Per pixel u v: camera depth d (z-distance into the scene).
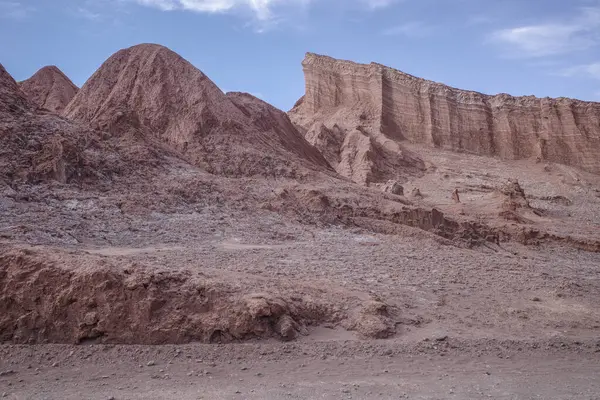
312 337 11.87
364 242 25.27
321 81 93.38
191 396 8.70
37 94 54.09
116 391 8.83
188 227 23.97
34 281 11.09
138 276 11.38
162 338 10.98
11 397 8.42
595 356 11.95
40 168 24.94
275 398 8.71
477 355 11.50
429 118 88.44
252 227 25.47
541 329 13.76
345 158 71.56
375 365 10.56
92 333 10.85
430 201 58.66
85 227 21.31
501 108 93.62
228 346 10.93
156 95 39.78
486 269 21.05
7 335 10.79
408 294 15.69
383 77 90.44
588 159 88.31
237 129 39.56
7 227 18.73
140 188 27.34
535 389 9.65
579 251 36.75
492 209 49.66
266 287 13.15
